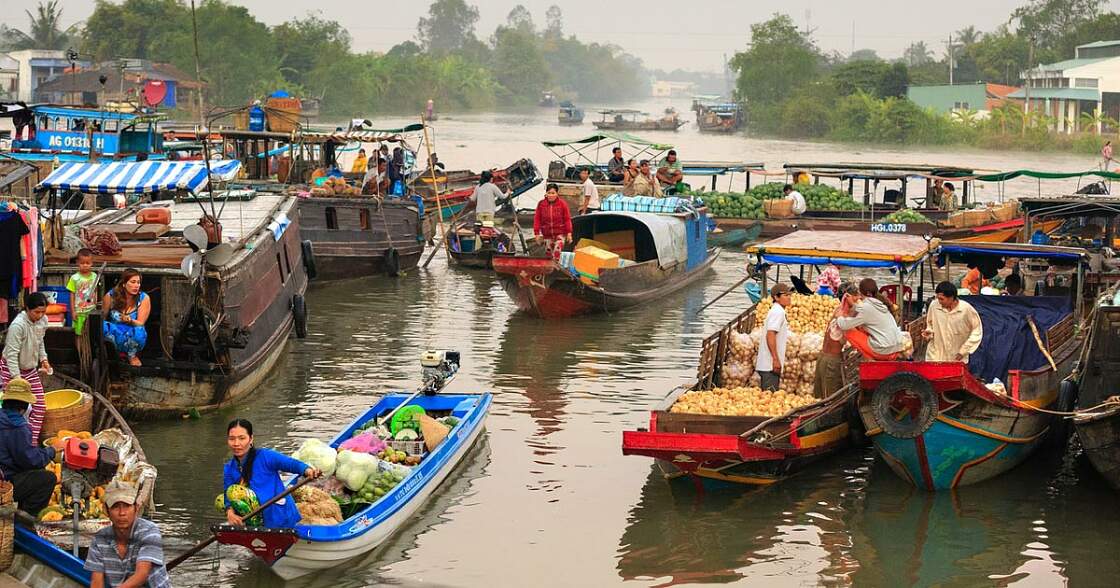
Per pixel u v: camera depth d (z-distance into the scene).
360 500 12.46
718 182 59.16
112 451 11.42
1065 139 91.94
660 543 12.48
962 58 138.00
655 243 26.48
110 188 17.39
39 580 10.41
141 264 16.23
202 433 15.86
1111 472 13.47
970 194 50.59
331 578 11.48
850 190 39.78
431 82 154.75
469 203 37.00
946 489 14.00
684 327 23.78
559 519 13.12
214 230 17.31
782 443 13.71
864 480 14.45
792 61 127.94
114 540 9.26
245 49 111.69
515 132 100.69
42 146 29.05
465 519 13.06
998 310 16.67
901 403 13.30
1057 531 12.89
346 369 19.58
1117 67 98.50
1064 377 15.78
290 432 15.89
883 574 11.76
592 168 40.00
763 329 15.51
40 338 13.43
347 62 131.75
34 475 11.38
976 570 11.88
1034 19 146.38
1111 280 19.64
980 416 13.45
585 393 18.41
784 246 17.86
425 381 15.91
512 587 11.37
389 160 32.47
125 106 32.06
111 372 15.88
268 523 10.80
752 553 12.25
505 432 16.27
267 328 19.14
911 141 100.56
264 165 31.78
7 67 89.50
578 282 23.81
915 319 18.27
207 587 11.21
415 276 29.89
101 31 108.94
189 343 16.03
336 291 27.44
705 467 13.52
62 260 16.47
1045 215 25.23
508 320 24.23
